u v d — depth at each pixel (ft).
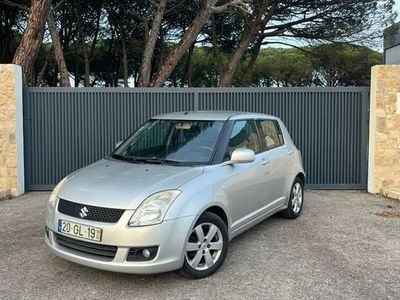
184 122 18.65
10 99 27.86
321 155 30.78
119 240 13.14
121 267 13.15
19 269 15.64
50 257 16.79
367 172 30.53
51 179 30.12
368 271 15.62
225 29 66.49
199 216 14.26
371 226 21.45
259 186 18.37
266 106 30.50
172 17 63.93
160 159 16.93
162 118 19.44
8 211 24.04
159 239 13.25
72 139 30.14
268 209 19.56
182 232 13.69
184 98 30.32
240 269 15.66
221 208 15.44
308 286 14.29
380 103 29.09
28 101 29.63
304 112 30.55
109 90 30.07
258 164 18.42
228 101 30.40
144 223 13.21
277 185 20.29
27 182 29.81
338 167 30.81
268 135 20.86
